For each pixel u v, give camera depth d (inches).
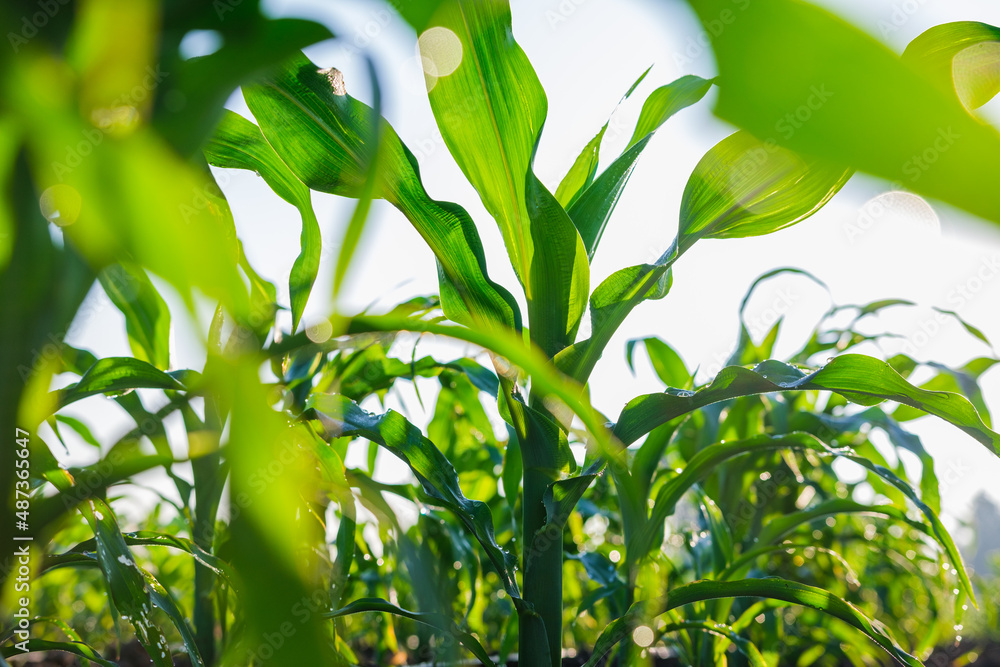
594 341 35.4
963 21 27.3
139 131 14.6
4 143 16.5
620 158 36.5
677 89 36.8
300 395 40.3
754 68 8.6
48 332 18.6
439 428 50.6
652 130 37.4
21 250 17.5
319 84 34.7
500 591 53.6
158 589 32.7
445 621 21.9
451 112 34.9
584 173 39.3
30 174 16.9
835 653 56.1
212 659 43.4
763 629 48.9
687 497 51.0
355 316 22.8
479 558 45.5
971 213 7.3
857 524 61.7
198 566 43.6
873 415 47.2
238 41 16.8
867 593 65.6
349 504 31.6
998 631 72.4
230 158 37.5
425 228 35.4
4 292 17.5
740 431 49.6
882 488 51.3
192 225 13.1
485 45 34.2
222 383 14.4
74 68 15.0
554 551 35.3
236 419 14.0
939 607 51.9
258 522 13.4
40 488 32.2
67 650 33.5
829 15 8.4
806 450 39.1
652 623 36.1
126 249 14.5
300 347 22.7
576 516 52.7
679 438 55.5
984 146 7.3
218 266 13.1
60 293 18.5
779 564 57.8
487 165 35.7
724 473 49.6
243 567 13.2
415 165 34.7
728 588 35.4
